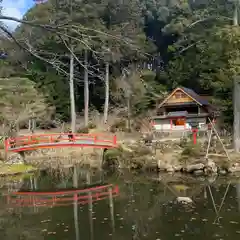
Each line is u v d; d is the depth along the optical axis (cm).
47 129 4403
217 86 2853
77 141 2764
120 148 2670
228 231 1052
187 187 1784
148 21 5116
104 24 2306
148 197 1592
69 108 4728
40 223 1241
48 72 4584
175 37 5231
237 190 1642
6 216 1359
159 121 3959
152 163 2358
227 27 2378
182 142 2769
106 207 1447
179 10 4662
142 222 1189
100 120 4350
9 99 3003
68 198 1691
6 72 3353
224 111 3322
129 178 2166
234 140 2542
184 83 4797
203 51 3425
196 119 3834
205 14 3666
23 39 766
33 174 2434
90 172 2492
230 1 2605
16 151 2648
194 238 1005
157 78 4941
